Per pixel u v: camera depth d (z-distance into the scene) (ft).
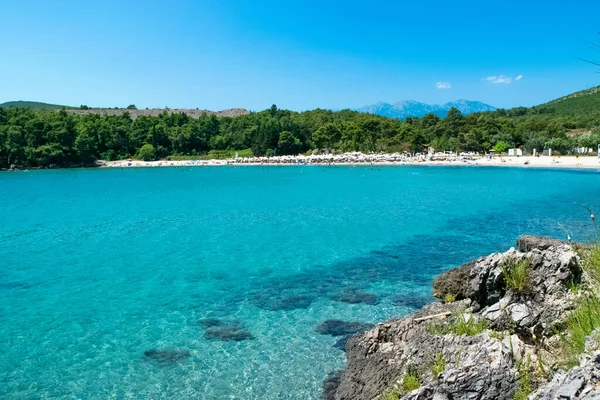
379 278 77.71
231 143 531.50
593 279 35.06
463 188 213.25
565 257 39.27
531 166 306.76
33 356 51.83
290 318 61.41
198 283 77.41
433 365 34.22
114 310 65.67
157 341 55.16
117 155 495.41
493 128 452.35
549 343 34.40
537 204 156.04
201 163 451.53
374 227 121.90
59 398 43.50
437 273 79.61
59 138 439.63
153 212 158.51
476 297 46.39
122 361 50.31
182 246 104.63
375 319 60.08
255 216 144.87
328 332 56.59
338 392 42.24
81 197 208.33
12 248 105.70
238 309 65.21
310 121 556.51
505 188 208.33
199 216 147.64
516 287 40.55
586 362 23.21
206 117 576.61
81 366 49.39
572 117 470.39
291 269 84.43
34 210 168.35
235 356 50.96
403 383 35.60
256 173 343.67
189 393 43.83
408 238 107.45
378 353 42.91
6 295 72.64
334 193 204.54
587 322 29.14
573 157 343.67
